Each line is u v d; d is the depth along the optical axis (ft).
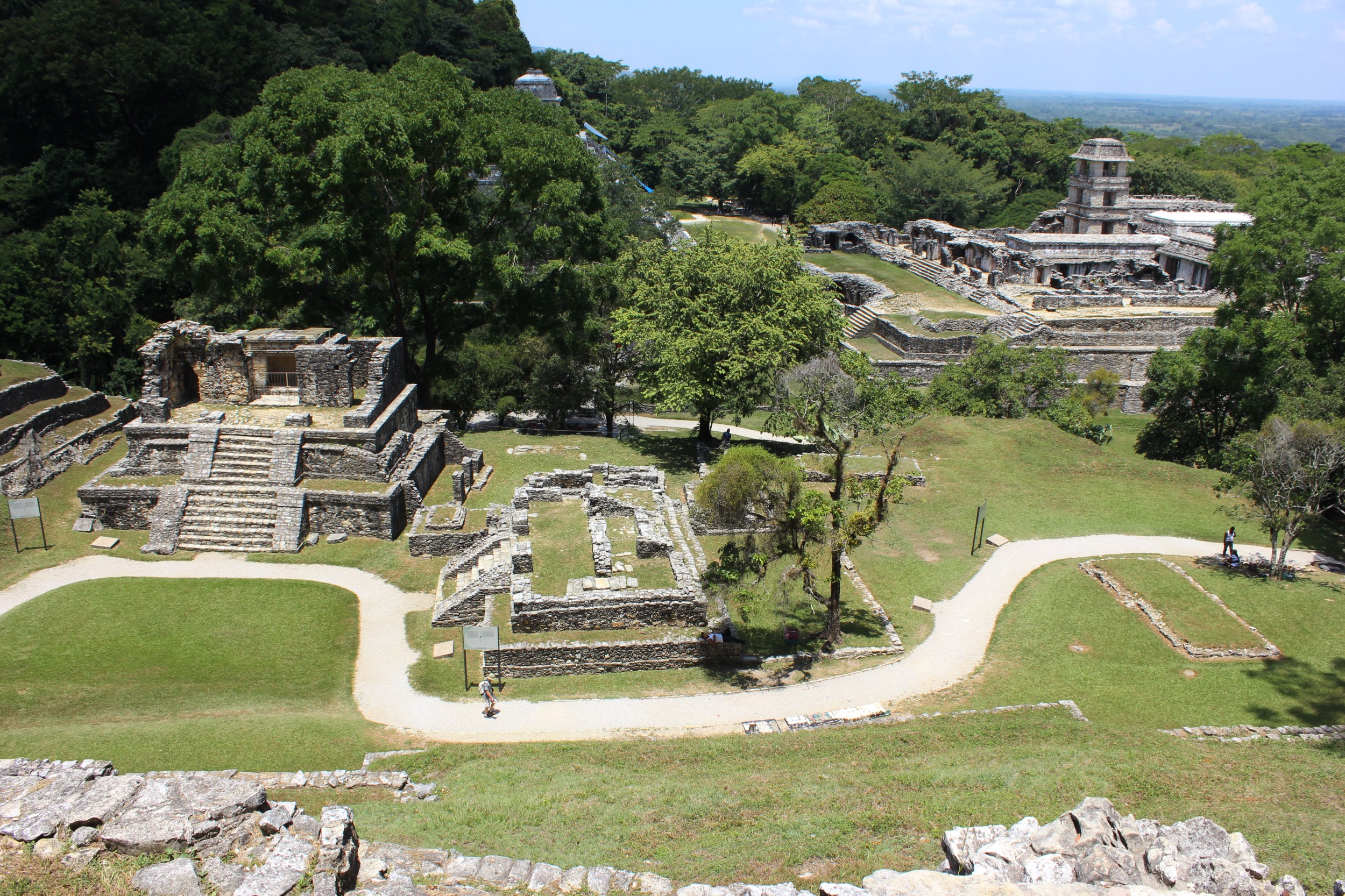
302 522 117.50
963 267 287.89
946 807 59.67
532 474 121.49
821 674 92.32
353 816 58.85
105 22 277.44
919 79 488.44
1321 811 58.54
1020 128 463.42
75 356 203.51
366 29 350.23
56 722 80.02
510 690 88.43
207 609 101.19
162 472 123.95
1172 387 174.40
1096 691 89.51
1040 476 149.59
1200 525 132.46
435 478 137.69
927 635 101.81
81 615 98.32
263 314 170.30
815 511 89.45
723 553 92.94
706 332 142.72
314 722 80.18
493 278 160.56
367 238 153.17
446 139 154.92
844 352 117.50
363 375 143.84
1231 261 169.07
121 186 278.46
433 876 47.55
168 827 43.19
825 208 370.12
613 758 73.36
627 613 93.71
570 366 173.47
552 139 165.68
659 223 290.56
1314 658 94.43
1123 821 44.88
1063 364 185.68
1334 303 159.12
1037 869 41.75
